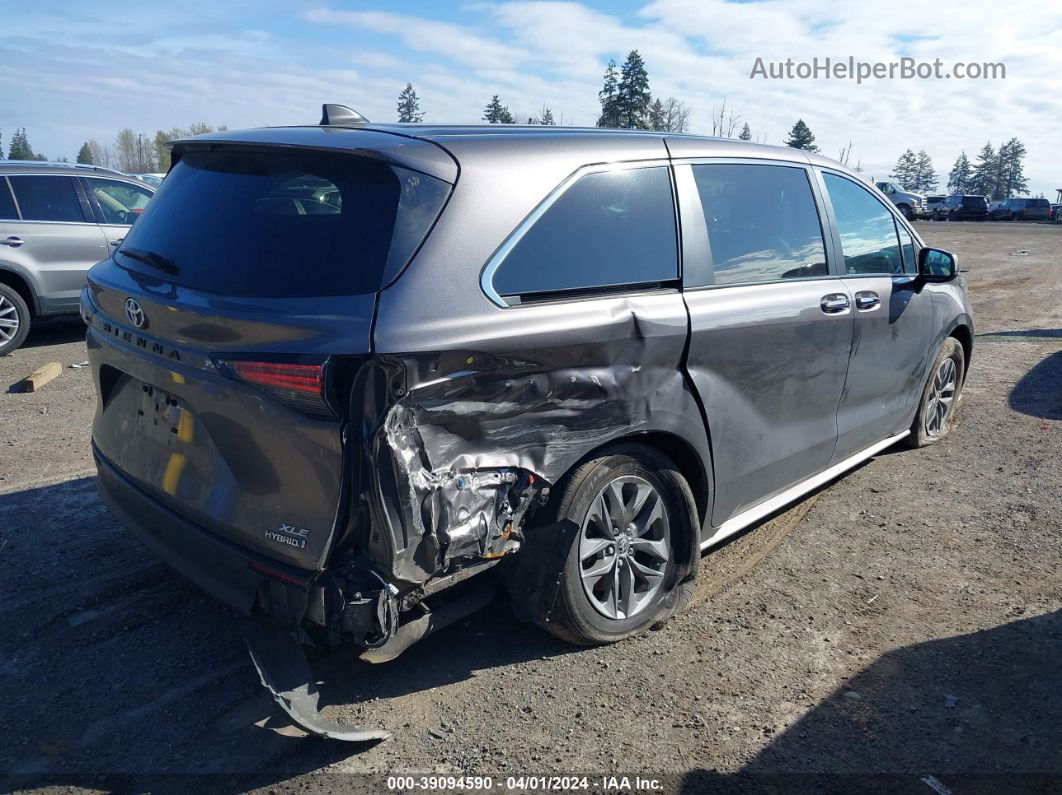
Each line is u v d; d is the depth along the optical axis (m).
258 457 2.62
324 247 2.68
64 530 4.30
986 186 121.12
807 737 2.85
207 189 3.11
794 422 4.04
